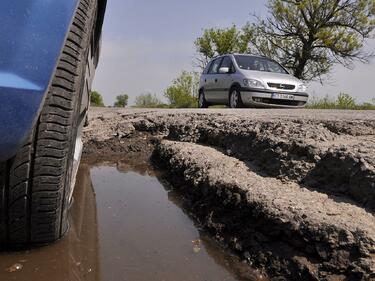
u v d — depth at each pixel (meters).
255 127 4.41
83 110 2.96
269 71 11.12
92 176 4.80
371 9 23.16
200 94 12.93
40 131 1.95
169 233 2.97
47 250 2.36
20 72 1.63
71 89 2.02
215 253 2.66
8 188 1.99
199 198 3.58
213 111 7.54
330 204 2.59
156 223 3.18
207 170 3.81
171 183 4.47
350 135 3.88
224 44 27.06
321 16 23.70
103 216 3.25
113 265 2.37
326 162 2.97
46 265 2.26
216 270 2.41
